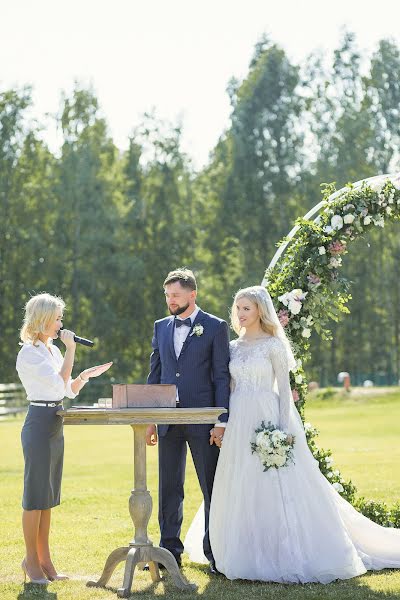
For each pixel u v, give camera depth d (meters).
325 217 7.51
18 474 13.05
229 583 6.07
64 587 5.94
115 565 5.96
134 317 42.47
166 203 44.50
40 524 6.25
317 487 6.41
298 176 45.19
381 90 47.22
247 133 45.38
